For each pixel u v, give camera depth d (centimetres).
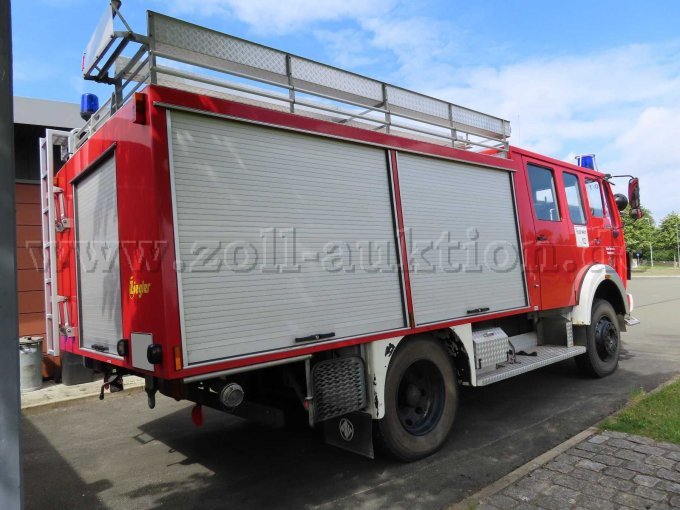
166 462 443
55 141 504
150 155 287
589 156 743
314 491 368
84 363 432
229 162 315
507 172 551
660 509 295
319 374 354
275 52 359
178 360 279
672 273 4106
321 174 365
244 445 479
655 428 421
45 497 381
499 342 503
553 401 571
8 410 201
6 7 206
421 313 421
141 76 342
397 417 399
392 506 338
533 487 329
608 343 675
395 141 420
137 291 309
